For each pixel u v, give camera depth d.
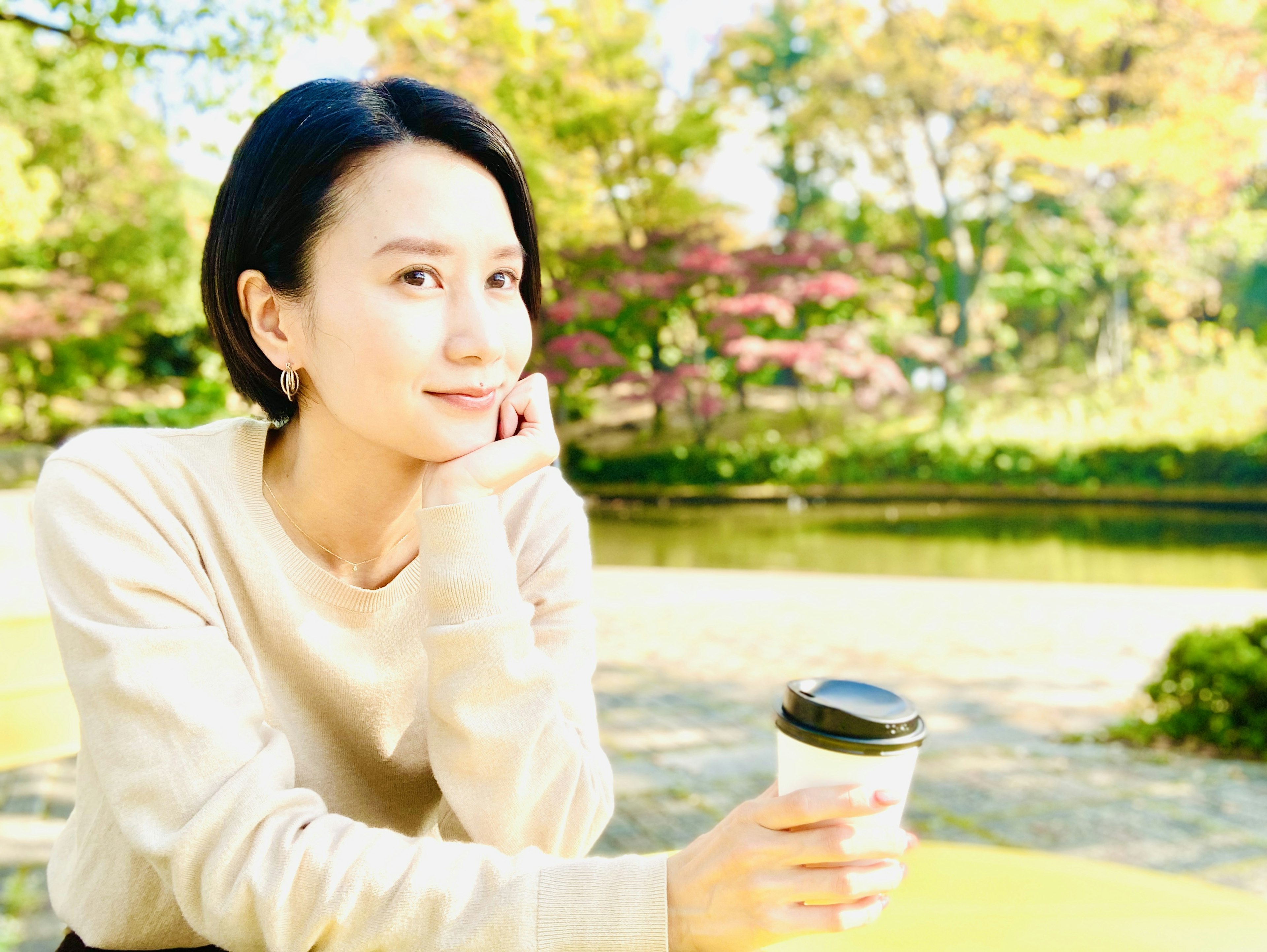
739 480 20.97
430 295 0.87
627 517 18.14
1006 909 1.07
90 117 18.20
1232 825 3.44
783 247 21.92
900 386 20.61
